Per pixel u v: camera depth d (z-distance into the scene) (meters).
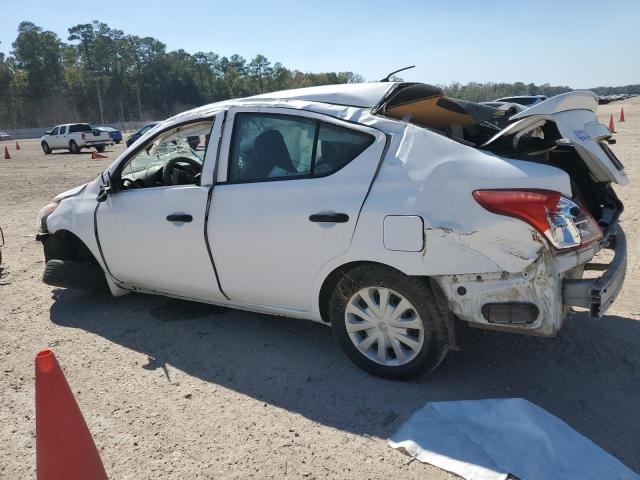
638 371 3.48
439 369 3.58
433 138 3.17
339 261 3.32
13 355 4.05
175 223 3.99
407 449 2.77
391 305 3.31
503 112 4.39
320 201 3.35
